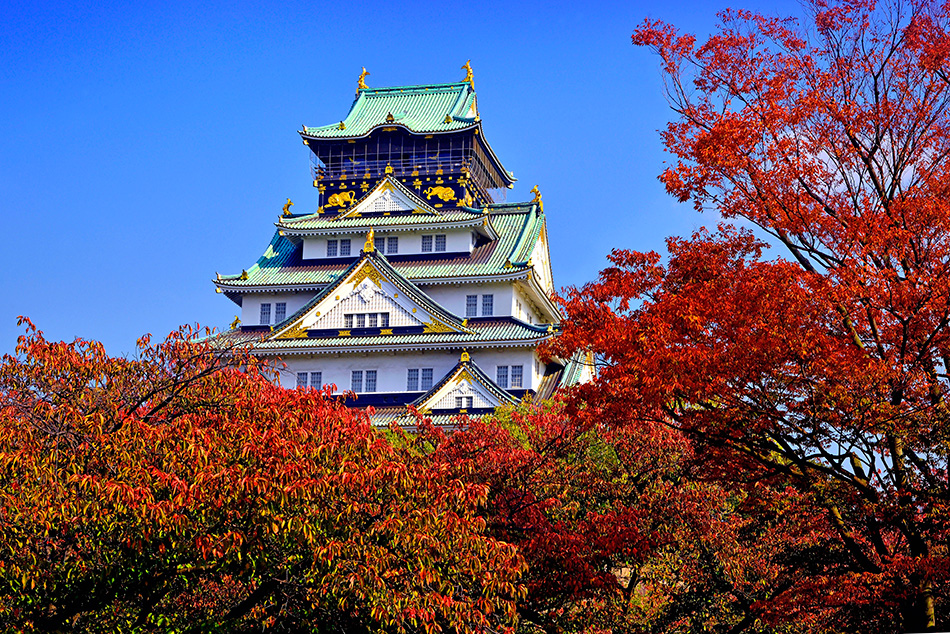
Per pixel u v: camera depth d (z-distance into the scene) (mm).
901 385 17750
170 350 19766
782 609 20250
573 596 24734
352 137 84500
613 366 19594
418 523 17406
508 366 69438
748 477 20547
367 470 17750
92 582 16719
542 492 26547
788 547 24125
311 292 77125
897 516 18250
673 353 17938
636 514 25672
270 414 18922
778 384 18188
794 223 18984
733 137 18812
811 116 19312
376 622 18266
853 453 19781
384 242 79062
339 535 17281
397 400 69312
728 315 18109
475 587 20109
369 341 69000
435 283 75000
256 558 16750
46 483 15461
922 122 19422
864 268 17688
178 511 15938
